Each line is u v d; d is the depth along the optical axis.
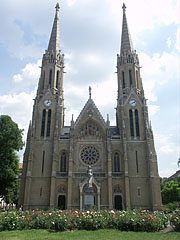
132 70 77.94
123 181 61.53
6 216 26.69
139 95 74.25
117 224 26.33
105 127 67.94
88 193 43.44
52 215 27.08
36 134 68.06
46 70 77.31
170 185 93.31
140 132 67.69
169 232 24.81
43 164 64.38
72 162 62.97
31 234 22.31
